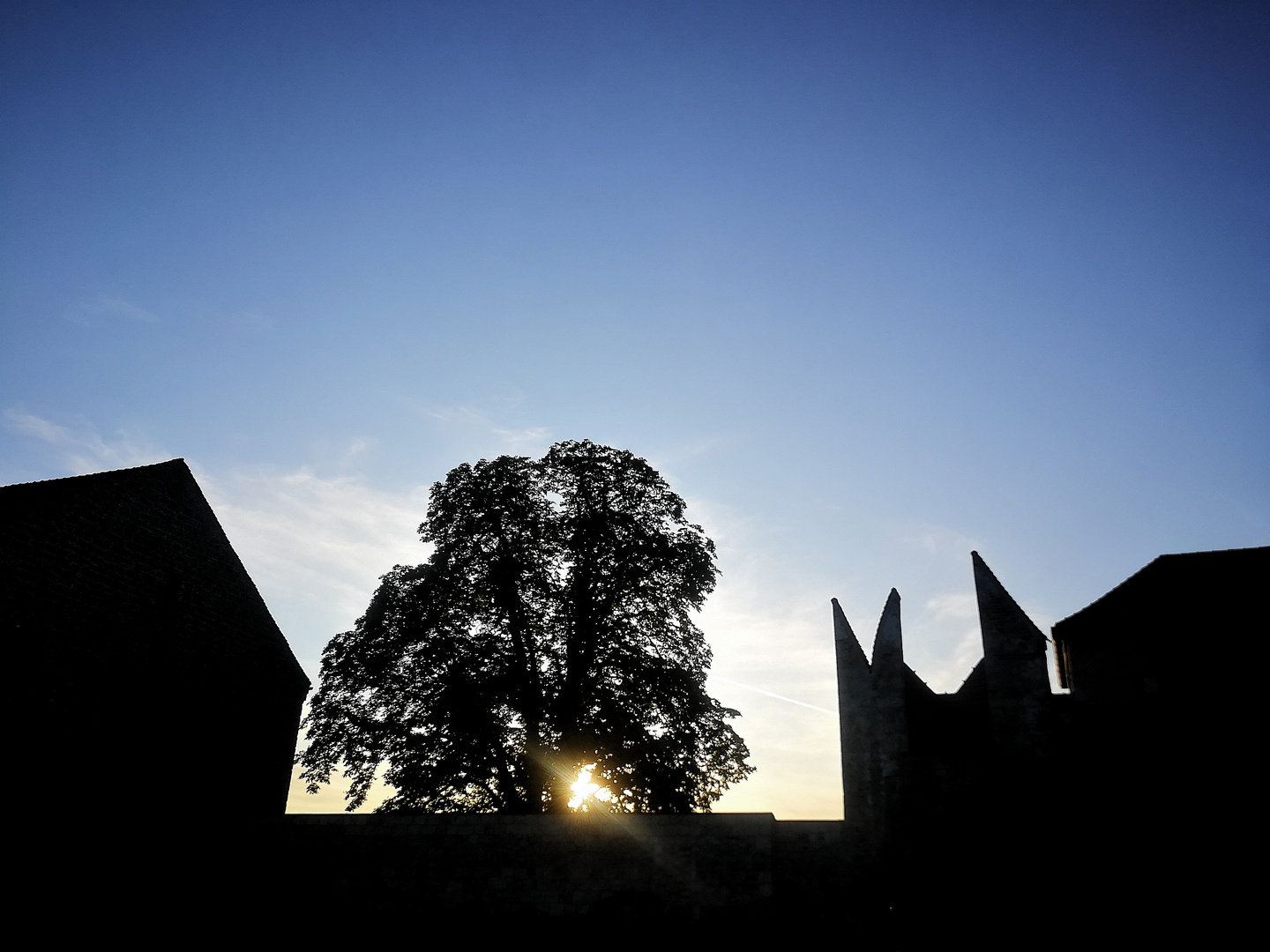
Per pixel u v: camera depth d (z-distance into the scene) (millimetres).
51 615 21422
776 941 19109
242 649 26703
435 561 31297
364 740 28484
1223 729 18281
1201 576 24141
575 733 28641
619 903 19766
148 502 24562
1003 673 20203
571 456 32750
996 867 18609
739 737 30031
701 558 32500
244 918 20609
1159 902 17297
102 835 21656
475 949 19641
